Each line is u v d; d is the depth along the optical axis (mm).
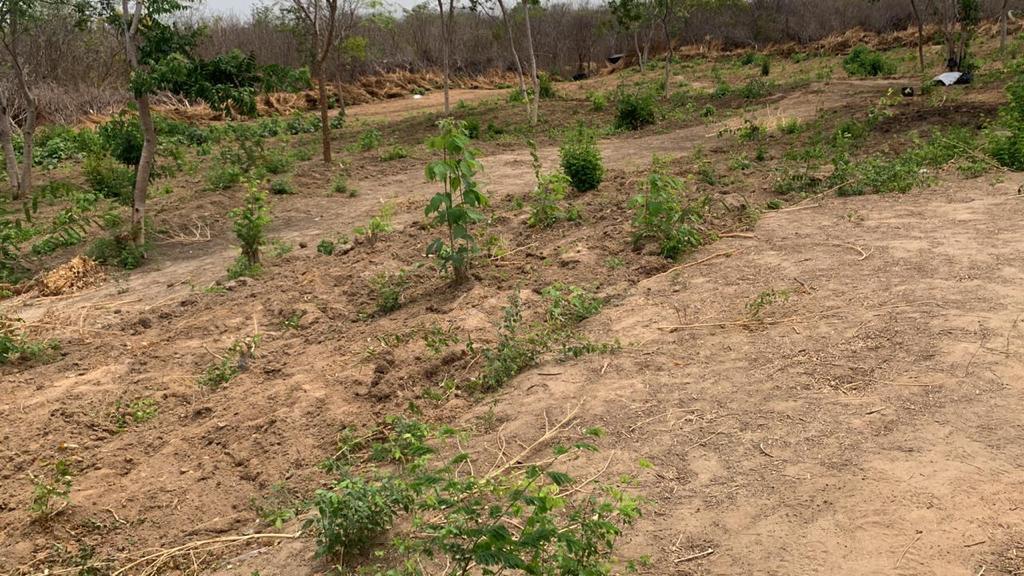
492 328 6289
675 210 7633
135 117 18047
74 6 12102
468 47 46438
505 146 18766
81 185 16938
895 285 5785
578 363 5359
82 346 7727
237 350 6891
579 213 9344
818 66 33219
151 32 11734
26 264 11578
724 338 5367
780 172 10539
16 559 4297
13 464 5359
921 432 3895
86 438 5688
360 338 6707
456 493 3330
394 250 9289
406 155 18156
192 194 15047
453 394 5324
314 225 12422
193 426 5660
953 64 23219
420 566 3453
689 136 17766
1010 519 3207
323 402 5492
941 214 7582
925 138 12211
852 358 4770
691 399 4613
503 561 2729
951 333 4848
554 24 47625
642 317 5980
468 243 8492
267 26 40406
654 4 27531
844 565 3111
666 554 3334
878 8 43344
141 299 9391
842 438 3957
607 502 3215
